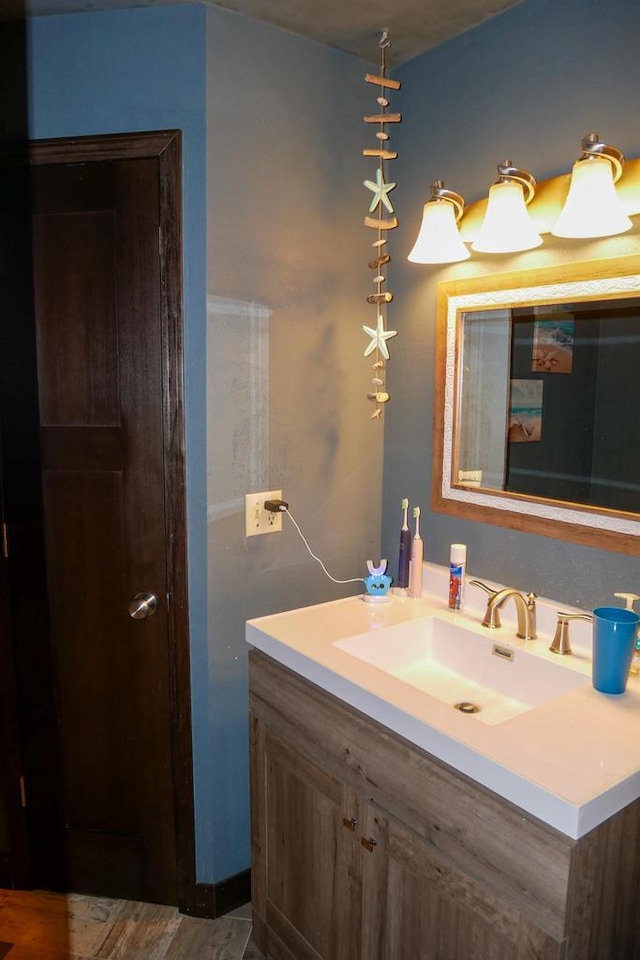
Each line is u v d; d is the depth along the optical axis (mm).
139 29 1596
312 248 1812
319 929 1492
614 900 1056
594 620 1296
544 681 1433
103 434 1741
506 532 1669
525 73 1535
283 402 1817
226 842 1877
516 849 1024
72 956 1730
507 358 1625
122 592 1796
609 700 1258
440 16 1597
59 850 1943
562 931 971
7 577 1823
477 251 1636
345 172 1849
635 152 1346
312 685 1451
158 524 1749
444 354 1772
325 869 1450
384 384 2002
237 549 1786
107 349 1714
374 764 1280
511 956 1050
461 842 1116
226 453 1731
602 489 1449
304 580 1932
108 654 1829
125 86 1618
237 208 1664
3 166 1690
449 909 1149
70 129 1659
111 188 1658
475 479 1734
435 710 1201
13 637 1849
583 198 1308
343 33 1690
